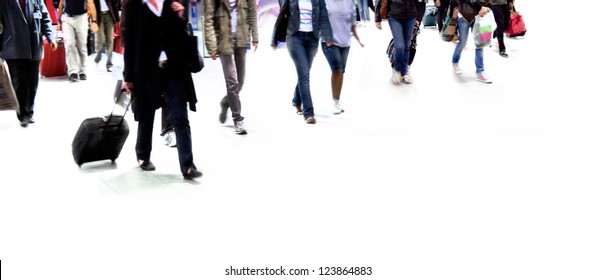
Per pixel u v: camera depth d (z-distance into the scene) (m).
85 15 12.27
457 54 12.27
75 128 9.23
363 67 13.20
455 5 12.64
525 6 21.08
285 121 9.71
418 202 6.60
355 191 6.87
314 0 9.32
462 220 6.16
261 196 6.69
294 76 13.13
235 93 8.84
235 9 8.76
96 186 6.95
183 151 7.09
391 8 11.32
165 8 6.81
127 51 7.03
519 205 6.58
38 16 9.11
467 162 7.92
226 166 7.64
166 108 8.33
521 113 10.09
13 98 8.84
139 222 6.00
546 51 14.38
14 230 5.80
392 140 8.77
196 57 7.00
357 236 5.73
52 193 6.73
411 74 12.39
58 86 11.96
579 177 7.44
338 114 10.11
